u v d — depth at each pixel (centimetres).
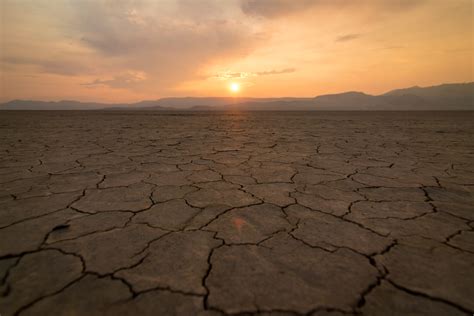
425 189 204
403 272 99
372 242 122
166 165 290
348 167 281
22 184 213
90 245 118
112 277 95
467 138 533
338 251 114
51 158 322
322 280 94
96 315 78
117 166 283
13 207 163
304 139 525
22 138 515
